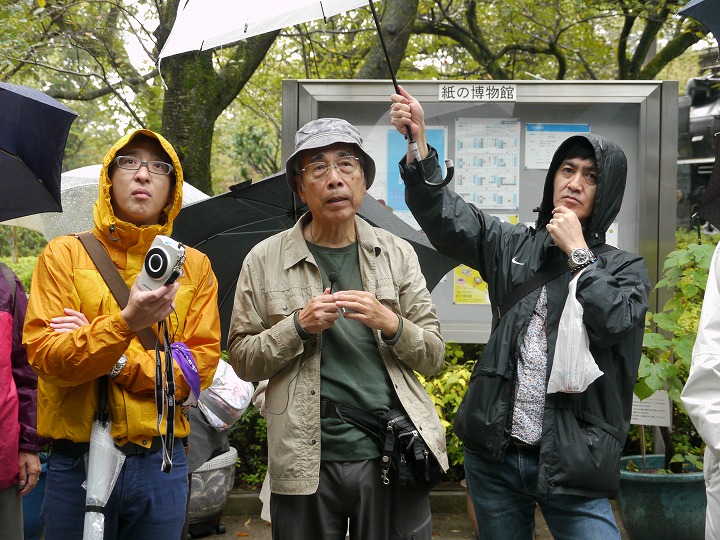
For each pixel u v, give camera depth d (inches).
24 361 130.2
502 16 388.5
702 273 191.2
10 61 274.4
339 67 401.7
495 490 121.8
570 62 430.6
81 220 209.5
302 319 115.6
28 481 129.3
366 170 128.0
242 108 473.1
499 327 122.3
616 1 338.6
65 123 119.9
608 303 112.3
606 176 121.6
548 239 122.6
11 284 130.3
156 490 110.1
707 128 395.9
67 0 303.4
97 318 104.4
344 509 117.6
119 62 344.5
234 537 214.2
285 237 126.6
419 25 366.3
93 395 108.4
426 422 118.6
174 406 106.1
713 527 102.3
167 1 291.9
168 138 274.8
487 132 216.1
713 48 367.6
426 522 120.9
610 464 115.0
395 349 118.3
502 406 118.2
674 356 203.5
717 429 97.7
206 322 117.3
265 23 113.2
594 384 116.3
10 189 126.3
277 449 116.7
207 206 142.6
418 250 150.9
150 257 101.6
